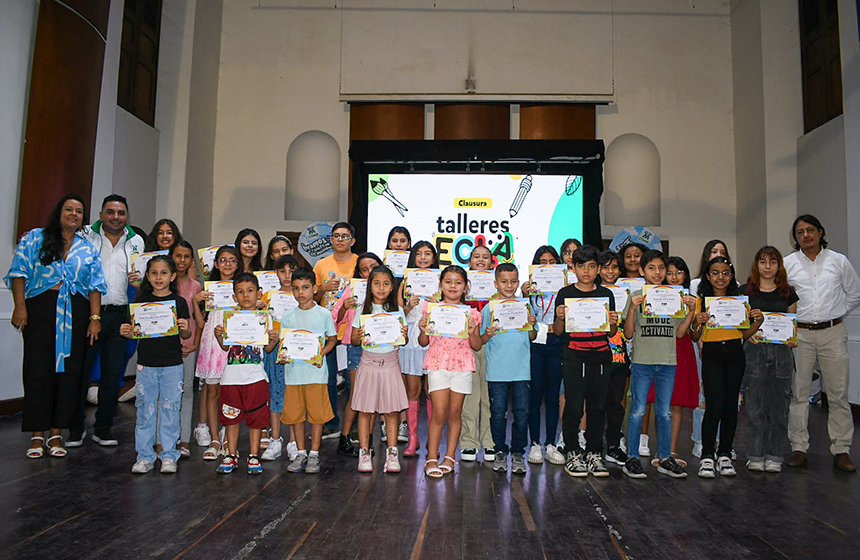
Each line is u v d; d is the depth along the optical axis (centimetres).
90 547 220
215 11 847
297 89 861
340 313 389
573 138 848
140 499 276
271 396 366
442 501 280
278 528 241
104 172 575
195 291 380
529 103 852
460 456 376
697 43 861
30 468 328
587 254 333
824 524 260
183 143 760
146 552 216
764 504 288
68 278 360
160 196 751
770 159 764
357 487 302
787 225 757
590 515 266
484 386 382
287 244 418
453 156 776
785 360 354
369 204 798
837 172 677
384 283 336
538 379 372
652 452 393
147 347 327
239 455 374
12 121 484
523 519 258
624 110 856
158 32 762
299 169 852
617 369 346
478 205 795
